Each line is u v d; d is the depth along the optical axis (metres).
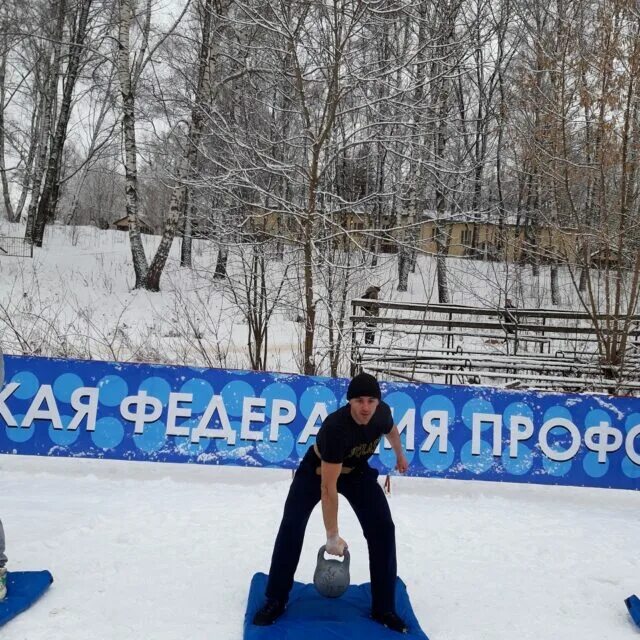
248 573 4.36
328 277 9.80
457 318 16.19
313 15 8.86
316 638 3.39
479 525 5.66
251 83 9.92
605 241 9.71
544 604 4.13
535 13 18.64
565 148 10.14
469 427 6.73
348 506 5.92
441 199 12.72
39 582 3.90
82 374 6.68
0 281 20.34
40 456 6.83
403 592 4.04
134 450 6.64
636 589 4.43
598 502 6.70
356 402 3.45
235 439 6.69
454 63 9.94
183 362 10.98
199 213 11.00
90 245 29.97
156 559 4.52
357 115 10.09
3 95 31.91
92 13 25.73
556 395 6.79
